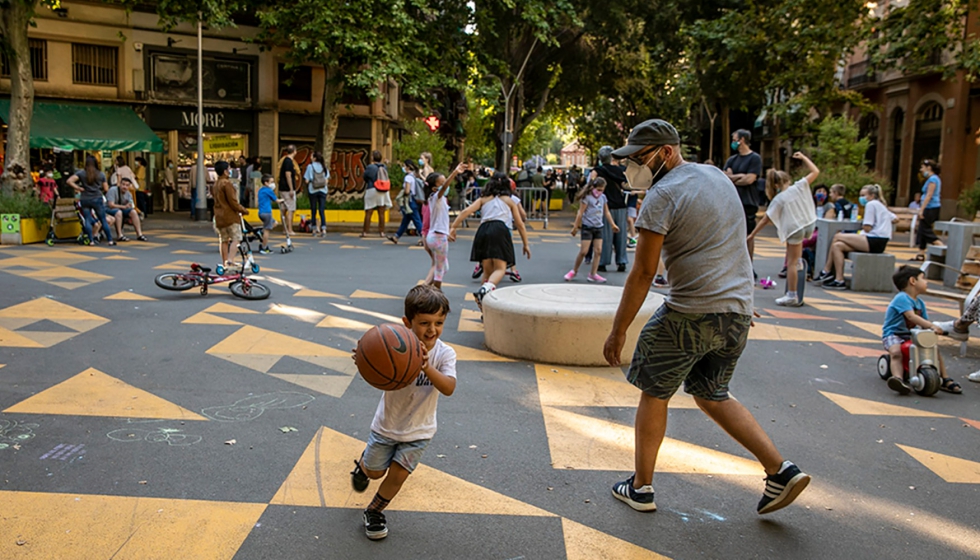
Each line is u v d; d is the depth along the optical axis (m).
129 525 3.42
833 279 11.11
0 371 5.75
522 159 63.72
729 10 26.33
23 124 15.51
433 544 3.32
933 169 14.81
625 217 11.99
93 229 14.23
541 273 11.72
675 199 3.31
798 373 6.28
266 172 25.16
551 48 30.11
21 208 13.88
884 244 10.75
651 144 3.51
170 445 4.38
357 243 15.66
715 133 47.34
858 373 6.34
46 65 22.08
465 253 14.09
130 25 22.84
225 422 4.79
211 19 19.08
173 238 15.84
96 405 5.04
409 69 19.88
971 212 18.84
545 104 33.31
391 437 3.29
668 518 3.63
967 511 3.78
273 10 20.61
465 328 7.56
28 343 6.57
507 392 5.52
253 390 5.45
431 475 4.05
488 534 3.42
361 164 26.81
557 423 4.91
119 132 22.14
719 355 3.49
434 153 25.78
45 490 3.76
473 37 23.42
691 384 3.64
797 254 9.23
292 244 15.05
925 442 4.74
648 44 29.50
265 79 24.80
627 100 41.78
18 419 4.74
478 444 4.51
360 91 23.11
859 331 7.93
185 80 23.91
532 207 23.42
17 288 9.09
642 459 3.65
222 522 3.47
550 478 4.05
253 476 3.98
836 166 23.69
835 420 5.13
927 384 5.62
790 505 3.81
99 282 9.68
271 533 3.38
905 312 5.99
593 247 10.77
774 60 24.39
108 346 6.55
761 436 3.53
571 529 3.49
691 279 3.34
